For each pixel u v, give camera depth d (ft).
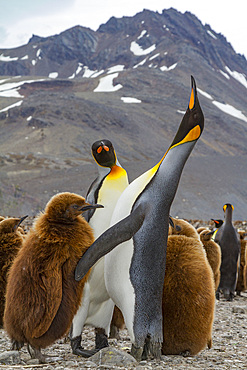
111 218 17.04
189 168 395.75
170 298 16.29
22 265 14.98
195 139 15.29
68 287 14.93
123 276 15.58
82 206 15.42
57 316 14.73
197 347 16.70
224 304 34.63
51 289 14.53
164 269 15.58
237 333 22.72
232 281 37.29
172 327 16.35
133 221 14.93
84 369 14.02
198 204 277.23
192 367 14.71
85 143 574.56
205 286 16.40
